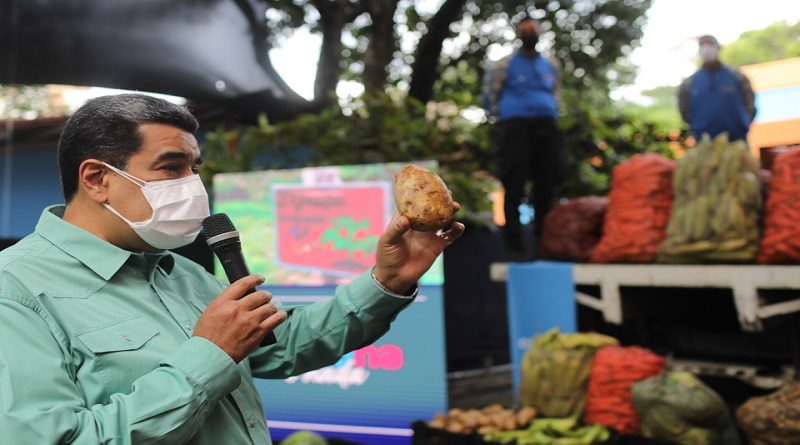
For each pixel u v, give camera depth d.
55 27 5.45
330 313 1.72
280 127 5.86
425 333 3.82
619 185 3.96
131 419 1.23
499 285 6.55
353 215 3.99
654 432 3.15
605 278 3.83
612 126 6.25
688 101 4.43
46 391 1.25
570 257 4.47
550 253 4.64
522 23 5.00
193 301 1.66
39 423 1.20
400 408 3.84
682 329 3.90
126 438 1.23
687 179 3.63
